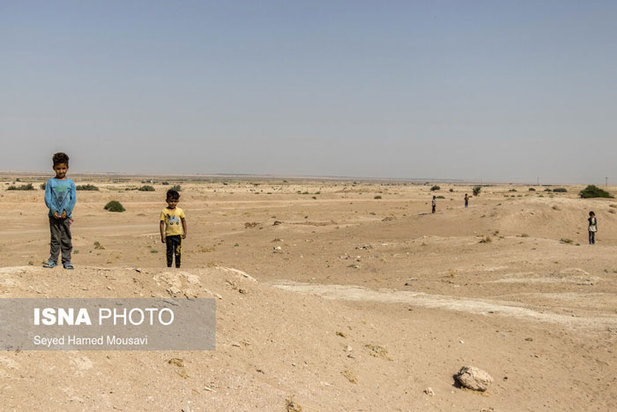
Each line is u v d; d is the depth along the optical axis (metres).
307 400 6.96
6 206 59.28
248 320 9.05
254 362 7.66
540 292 18.09
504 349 11.83
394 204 80.25
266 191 129.25
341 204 80.69
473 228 36.66
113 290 8.03
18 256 29.20
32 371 5.48
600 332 13.20
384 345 10.47
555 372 10.71
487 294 18.17
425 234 35.22
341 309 11.74
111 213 59.56
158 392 5.96
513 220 37.91
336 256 28.06
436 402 8.48
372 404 7.66
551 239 31.12
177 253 10.33
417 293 18.14
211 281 9.98
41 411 4.88
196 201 77.06
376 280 21.02
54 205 8.06
